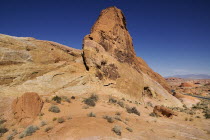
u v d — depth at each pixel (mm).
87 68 27875
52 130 9484
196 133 14938
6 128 10898
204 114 28625
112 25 39344
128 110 18844
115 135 9586
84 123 10328
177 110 32562
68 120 11156
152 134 12070
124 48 39000
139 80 36156
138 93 33000
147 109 25328
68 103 16953
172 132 13953
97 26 37781
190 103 45844
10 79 18312
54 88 20797
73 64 27016
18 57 20859
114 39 37531
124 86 30359
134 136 10508
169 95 44344
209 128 17797
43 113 12789
